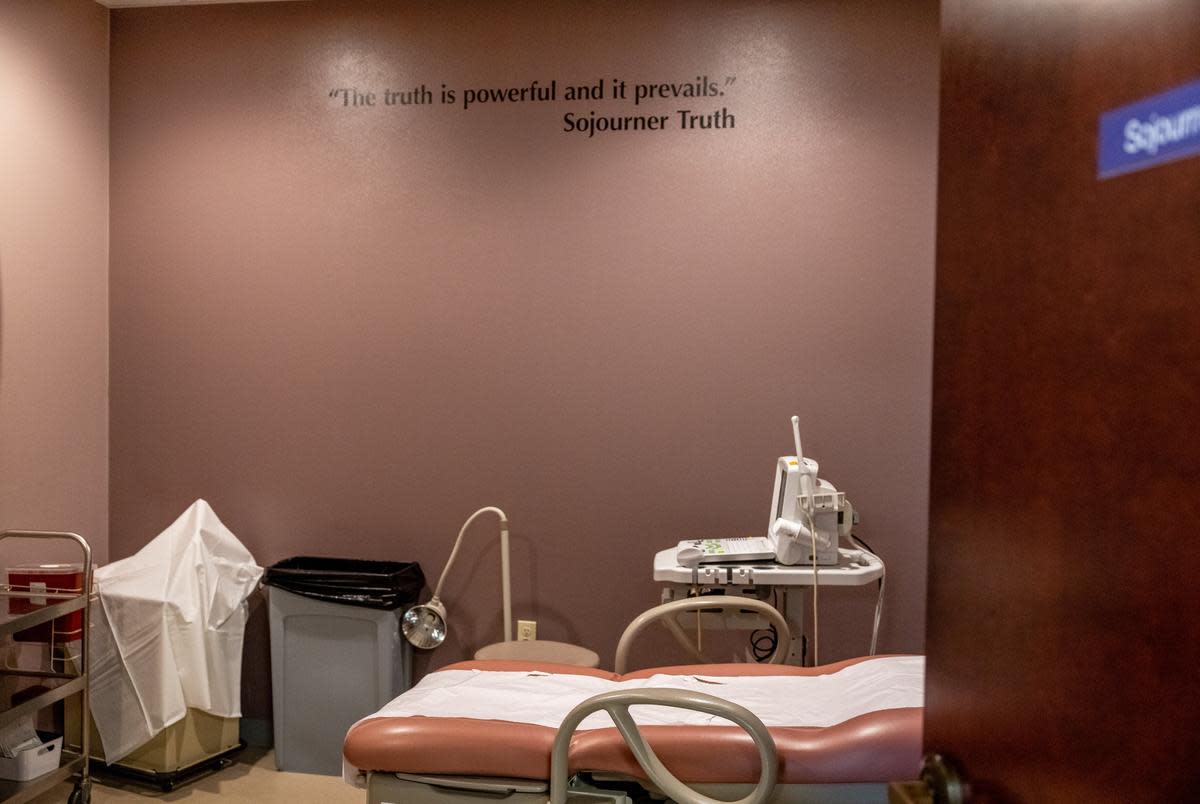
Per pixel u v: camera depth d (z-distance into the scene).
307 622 3.51
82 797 3.09
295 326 3.75
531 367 3.63
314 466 3.77
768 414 3.52
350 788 3.41
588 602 3.64
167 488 3.85
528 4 3.57
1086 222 0.55
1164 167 0.49
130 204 3.83
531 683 2.31
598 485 3.62
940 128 0.75
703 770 1.86
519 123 3.60
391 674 3.47
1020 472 0.63
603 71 3.54
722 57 3.48
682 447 3.56
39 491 3.52
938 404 0.75
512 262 3.63
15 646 3.30
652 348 3.56
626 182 3.55
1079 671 0.56
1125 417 0.52
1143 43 0.50
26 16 3.42
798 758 1.82
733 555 3.03
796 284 3.48
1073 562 0.57
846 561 3.11
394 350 3.71
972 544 0.69
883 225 3.43
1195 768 0.47
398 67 3.65
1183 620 0.48
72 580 3.16
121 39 3.81
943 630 0.75
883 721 1.85
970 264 0.70
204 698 3.31
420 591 3.72
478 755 1.91
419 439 3.71
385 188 3.68
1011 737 0.64
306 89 3.71
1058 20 0.58
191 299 3.81
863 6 3.40
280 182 3.74
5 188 3.35
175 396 3.83
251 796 3.31
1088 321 0.55
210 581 3.38
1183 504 0.48
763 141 3.47
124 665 3.28
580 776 1.96
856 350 3.46
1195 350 0.47
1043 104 0.60
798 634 3.11
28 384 3.46
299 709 3.53
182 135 3.79
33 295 3.48
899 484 3.47
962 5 0.71
